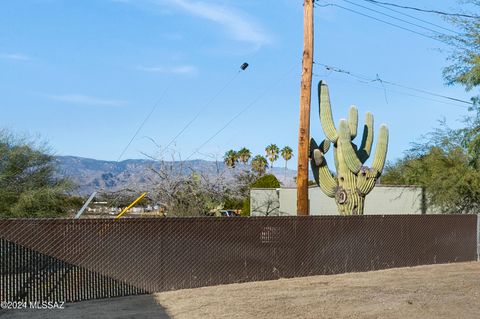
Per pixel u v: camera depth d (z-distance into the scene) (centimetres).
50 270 1142
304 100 1980
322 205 3281
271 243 1491
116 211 2559
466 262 1955
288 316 1055
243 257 1435
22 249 1111
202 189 2509
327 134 2247
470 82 2303
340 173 2197
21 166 2170
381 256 1742
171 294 1255
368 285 1421
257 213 3294
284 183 5325
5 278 1088
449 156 2722
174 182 2469
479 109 2442
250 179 3416
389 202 2978
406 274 1633
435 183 2709
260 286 1373
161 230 1298
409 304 1181
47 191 2097
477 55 2344
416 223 1853
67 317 1016
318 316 1061
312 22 2019
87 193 2458
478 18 2394
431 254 1883
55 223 1153
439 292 1330
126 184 2534
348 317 1058
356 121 2275
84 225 1189
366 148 2311
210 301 1178
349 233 1669
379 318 1056
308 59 2000
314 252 1580
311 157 2228
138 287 1253
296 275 1534
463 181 2589
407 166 3014
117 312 1066
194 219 1353
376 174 2211
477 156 2344
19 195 2091
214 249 1383
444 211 2800
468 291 1348
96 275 1199
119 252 1232
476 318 1067
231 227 1418
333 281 1475
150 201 2561
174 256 1316
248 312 1080
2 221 1095
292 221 1541
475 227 2030
